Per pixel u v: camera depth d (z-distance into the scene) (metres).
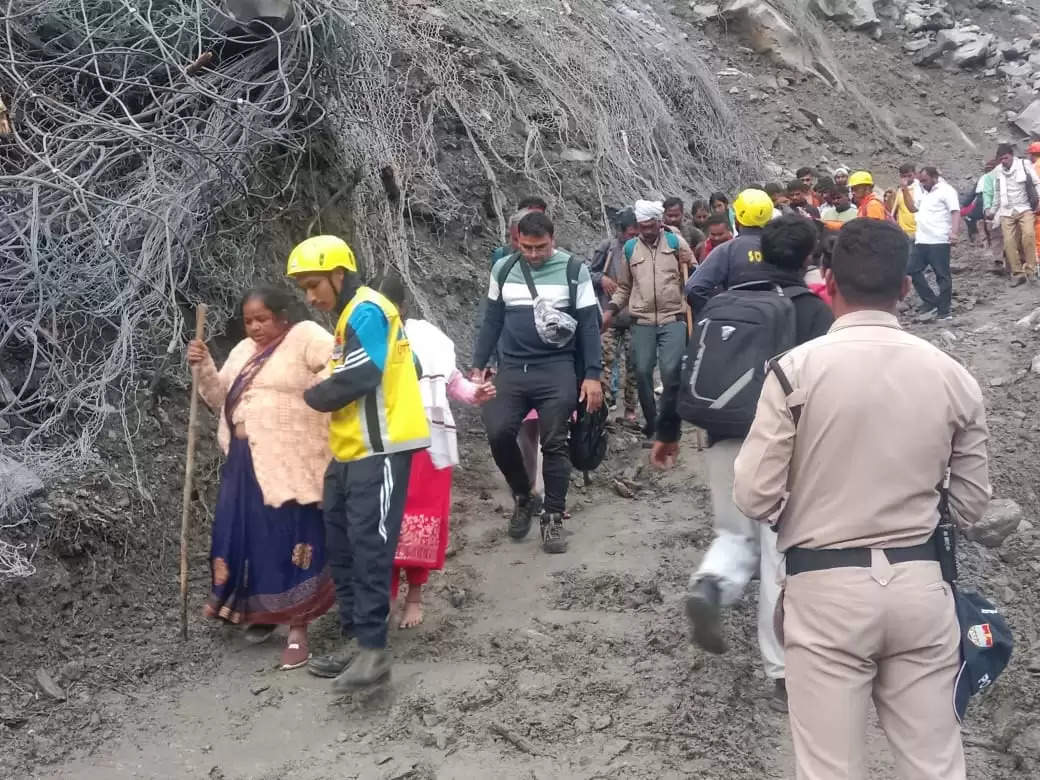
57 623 4.59
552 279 5.58
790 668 2.80
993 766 3.96
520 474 5.81
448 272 9.29
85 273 5.39
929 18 23.16
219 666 4.60
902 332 2.83
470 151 10.47
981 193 14.52
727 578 3.76
